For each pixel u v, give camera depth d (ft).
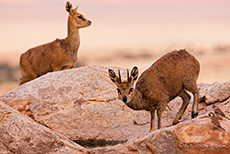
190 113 107.34
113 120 110.52
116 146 79.20
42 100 114.42
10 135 84.33
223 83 108.17
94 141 105.70
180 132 77.56
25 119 87.86
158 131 77.92
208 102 106.73
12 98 115.65
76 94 115.75
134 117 111.55
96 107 113.09
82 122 109.81
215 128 77.61
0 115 87.10
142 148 77.15
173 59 92.84
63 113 110.83
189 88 93.81
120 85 89.30
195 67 95.20
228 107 92.48
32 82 122.21
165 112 111.14
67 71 123.85
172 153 75.72
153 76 91.09
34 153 83.15
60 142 84.79
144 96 91.09
